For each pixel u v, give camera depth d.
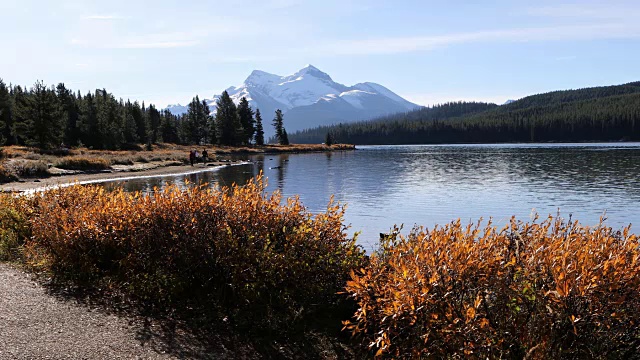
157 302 6.13
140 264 6.54
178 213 6.46
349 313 5.73
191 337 5.07
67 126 85.44
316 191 31.86
